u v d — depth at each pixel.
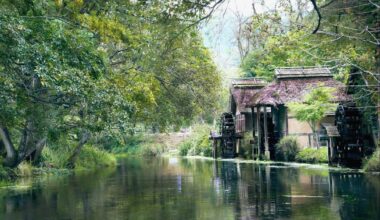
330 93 29.34
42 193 16.39
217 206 12.28
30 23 13.92
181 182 19.27
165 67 29.41
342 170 23.03
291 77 34.81
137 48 20.81
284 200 13.06
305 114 29.28
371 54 16.05
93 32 18.22
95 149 37.78
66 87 14.38
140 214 11.37
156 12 11.30
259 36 12.05
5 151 24.64
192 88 32.84
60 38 14.36
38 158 27.34
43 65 13.37
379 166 21.14
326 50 15.40
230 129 42.84
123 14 19.64
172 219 10.59
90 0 18.56
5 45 13.04
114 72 21.61
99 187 18.08
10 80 14.05
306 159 29.91
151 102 23.34
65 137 23.11
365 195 13.64
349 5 13.49
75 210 12.32
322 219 10.16
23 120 19.61
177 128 35.59
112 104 17.38
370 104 23.17
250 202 12.86
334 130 25.36
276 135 37.22
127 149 62.06
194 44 29.95
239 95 42.50
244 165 30.56
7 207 13.15
